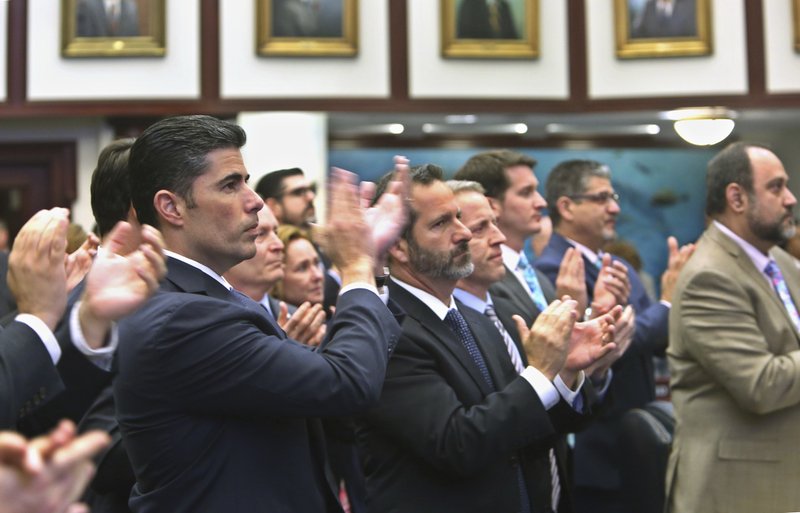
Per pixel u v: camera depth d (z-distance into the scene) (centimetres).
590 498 430
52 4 794
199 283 219
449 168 986
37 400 193
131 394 209
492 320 323
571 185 466
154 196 220
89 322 195
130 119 799
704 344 357
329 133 974
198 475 208
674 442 377
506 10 821
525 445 272
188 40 799
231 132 225
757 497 355
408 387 265
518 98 824
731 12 828
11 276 198
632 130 989
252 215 223
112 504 257
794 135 1006
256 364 207
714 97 825
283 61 805
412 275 288
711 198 378
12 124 827
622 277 370
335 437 376
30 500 108
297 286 418
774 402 346
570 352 282
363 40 813
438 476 265
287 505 214
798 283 388
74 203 827
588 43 832
